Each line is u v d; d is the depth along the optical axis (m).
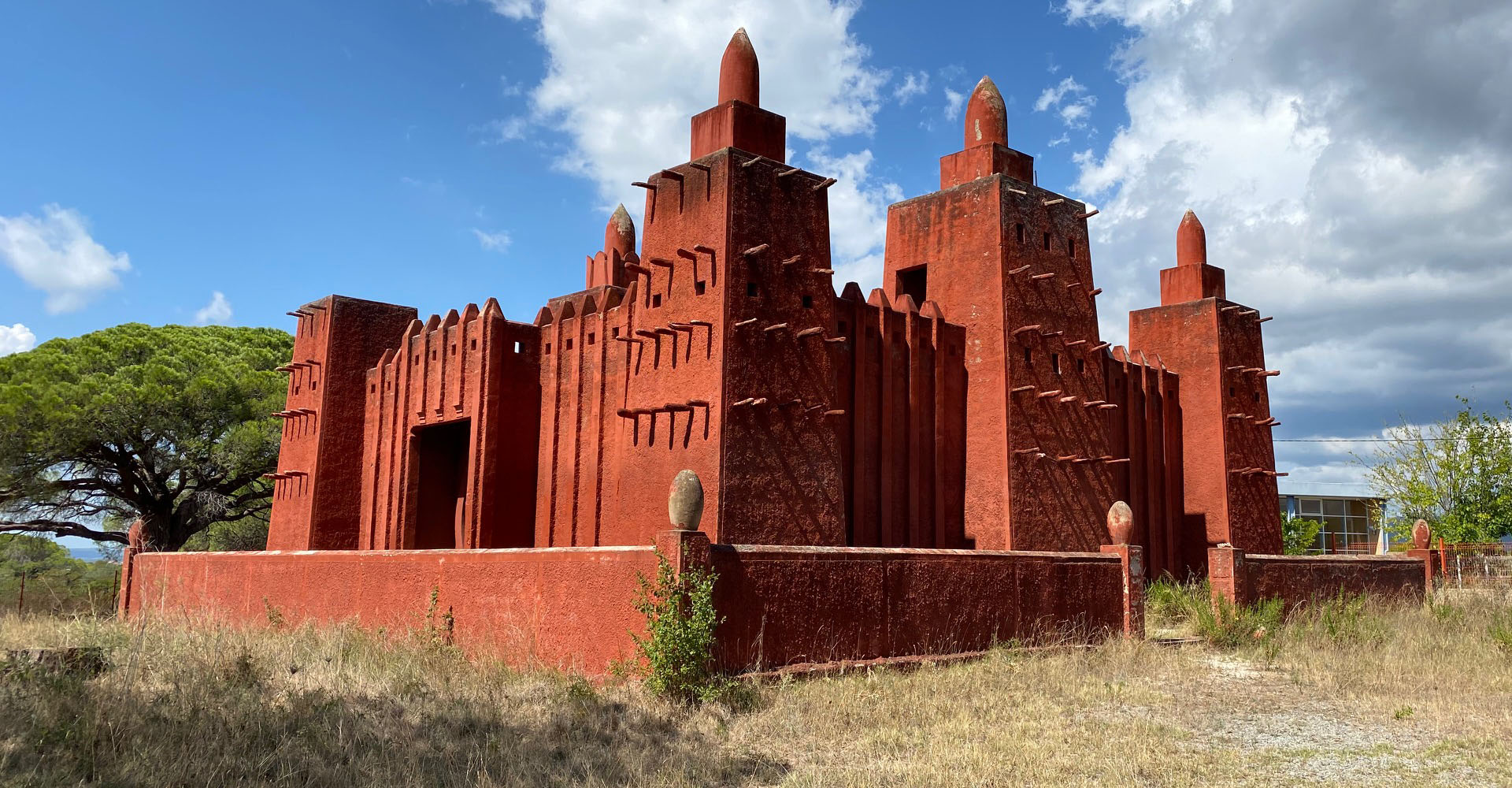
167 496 29.80
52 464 27.31
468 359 19.92
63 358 28.11
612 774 7.60
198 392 28.58
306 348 24.66
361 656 11.28
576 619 10.70
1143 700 10.98
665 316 16.33
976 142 20.30
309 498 22.94
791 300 16.02
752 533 14.81
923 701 10.30
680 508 10.07
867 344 18.03
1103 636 14.98
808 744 8.73
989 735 9.06
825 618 11.34
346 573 14.14
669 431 15.81
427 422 20.95
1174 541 23.92
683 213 16.34
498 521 18.97
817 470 15.87
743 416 15.02
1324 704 10.98
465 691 9.87
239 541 38.47
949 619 12.80
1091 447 20.20
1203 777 7.99
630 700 9.46
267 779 7.22
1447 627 16.88
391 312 24.55
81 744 7.37
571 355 19.09
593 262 24.41
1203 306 24.84
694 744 8.47
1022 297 19.41
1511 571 24.72
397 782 7.26
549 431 19.20
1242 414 24.73
